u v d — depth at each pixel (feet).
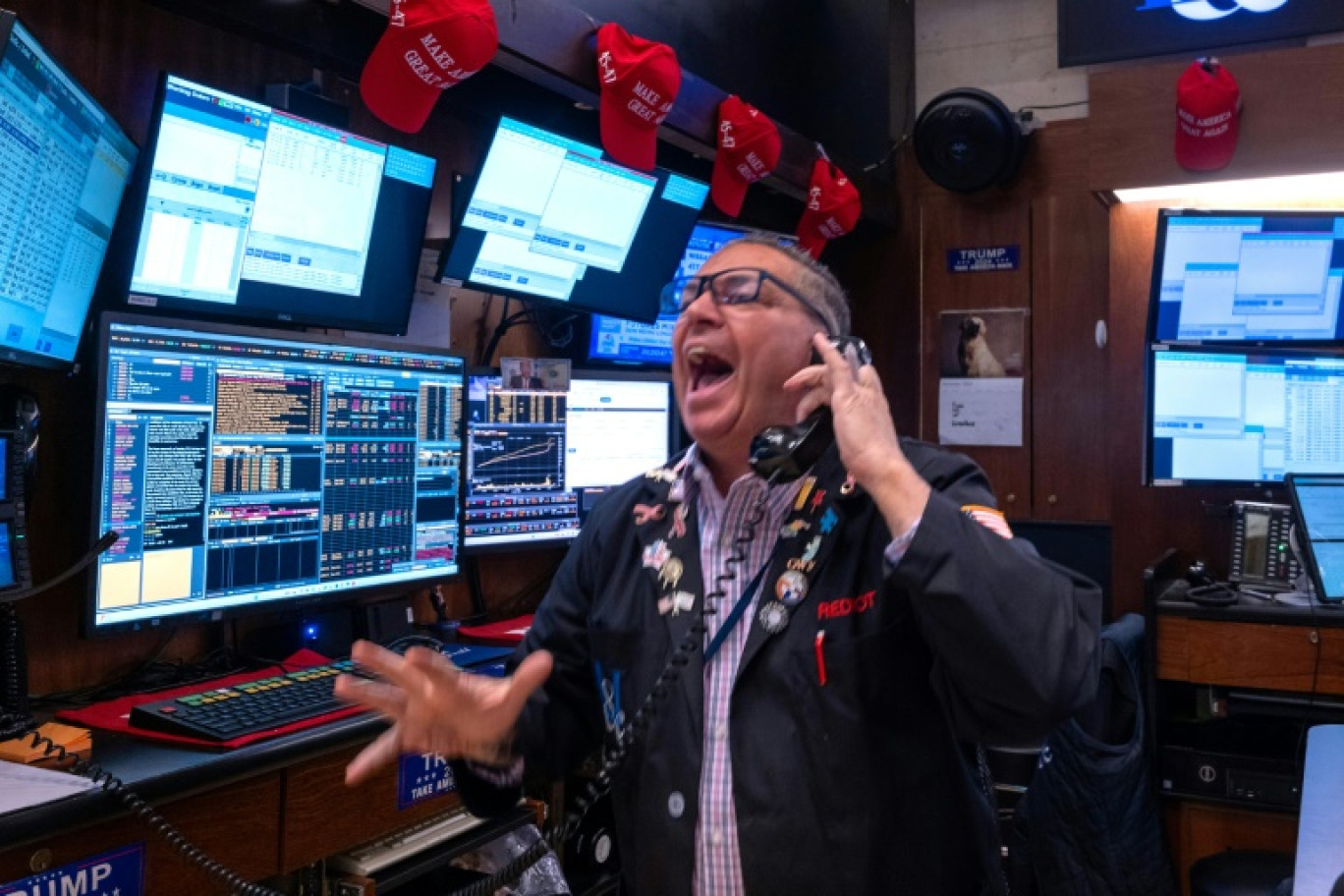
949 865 3.78
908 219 14.29
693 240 10.88
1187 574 10.73
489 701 3.44
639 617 4.18
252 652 7.32
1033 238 13.66
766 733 3.78
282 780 5.56
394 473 7.66
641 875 3.98
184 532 6.24
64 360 6.06
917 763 3.76
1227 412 11.03
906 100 14.82
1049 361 13.60
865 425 3.58
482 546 8.73
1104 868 9.66
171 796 4.80
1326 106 10.66
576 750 4.48
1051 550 13.39
